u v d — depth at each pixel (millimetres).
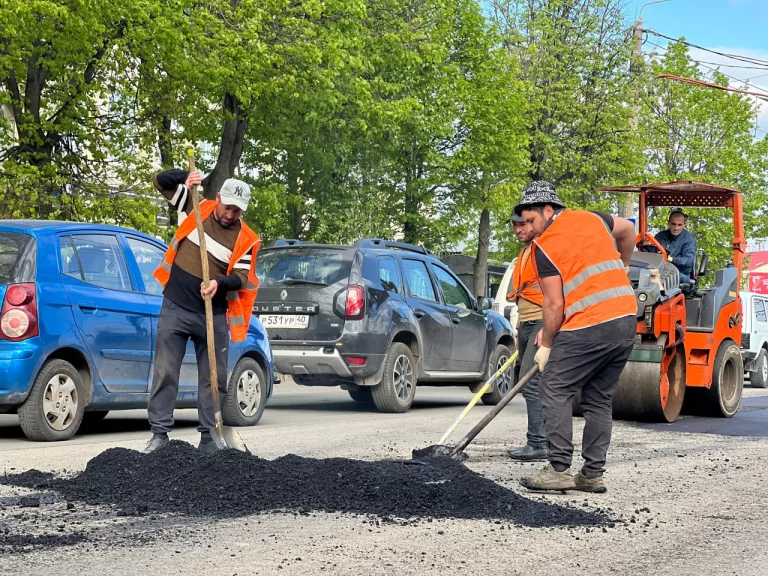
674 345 12297
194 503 5906
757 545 5344
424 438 9875
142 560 4617
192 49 19781
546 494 6719
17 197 18672
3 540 4918
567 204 37844
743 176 38562
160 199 21953
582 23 38812
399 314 13320
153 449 7359
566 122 39062
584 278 6656
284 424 11430
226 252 7684
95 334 9500
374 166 28219
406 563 4707
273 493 6121
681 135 38969
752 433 11297
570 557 4930
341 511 5840
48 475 6766
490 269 38031
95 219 20078
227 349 7797
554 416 6746
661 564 4855
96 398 9562
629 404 12172
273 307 13195
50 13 16859
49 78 19578
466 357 14648
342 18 22406
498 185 34625
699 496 6805
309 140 25438
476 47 34562
